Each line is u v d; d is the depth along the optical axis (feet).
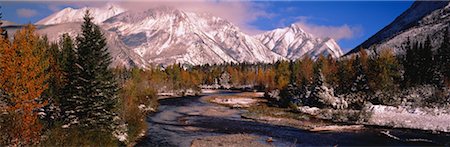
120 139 108.47
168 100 308.40
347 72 262.67
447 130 140.05
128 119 131.95
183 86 446.60
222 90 503.61
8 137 69.31
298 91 254.27
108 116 113.29
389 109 196.13
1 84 74.95
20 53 79.97
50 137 78.95
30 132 72.84
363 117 172.35
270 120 177.88
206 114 206.28
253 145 115.03
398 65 250.57
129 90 192.03
